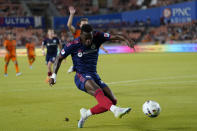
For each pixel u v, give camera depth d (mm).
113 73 62625
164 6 164500
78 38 22500
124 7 197000
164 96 36312
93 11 191750
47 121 25656
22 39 158125
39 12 188500
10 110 30266
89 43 22047
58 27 164250
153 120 25344
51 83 22609
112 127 23453
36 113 28766
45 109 30500
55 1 192375
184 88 41875
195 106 30547
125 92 39562
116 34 22641
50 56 59281
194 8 153125
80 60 22750
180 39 158250
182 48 139125
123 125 23953
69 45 22453
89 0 196125
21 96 38344
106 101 20703
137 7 190375
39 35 160875
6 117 27312
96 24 172375
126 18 174125
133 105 31469
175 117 26172
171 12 162375
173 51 140750
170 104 31672
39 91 42125
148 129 22734
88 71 22875
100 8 196250
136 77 55188
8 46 61969
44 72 69188
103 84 23031
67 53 22594
